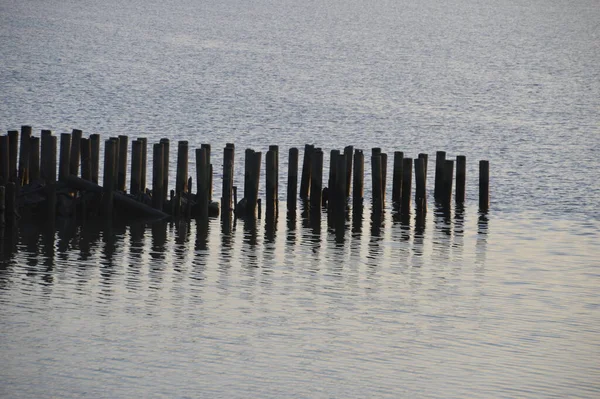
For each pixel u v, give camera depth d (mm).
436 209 116312
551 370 64812
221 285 81250
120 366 62906
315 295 79625
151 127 187500
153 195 104500
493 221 112562
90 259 87625
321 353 66500
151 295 77625
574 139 190625
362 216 111062
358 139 184125
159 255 90125
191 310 74375
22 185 106250
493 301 79938
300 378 62156
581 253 98312
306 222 106812
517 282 86125
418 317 75062
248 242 96750
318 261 90438
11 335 67312
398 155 114312
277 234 100688
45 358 63625
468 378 63125
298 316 74125
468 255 95500
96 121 192375
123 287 79438
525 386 62125
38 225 99250
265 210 110188
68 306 74000
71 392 58750
